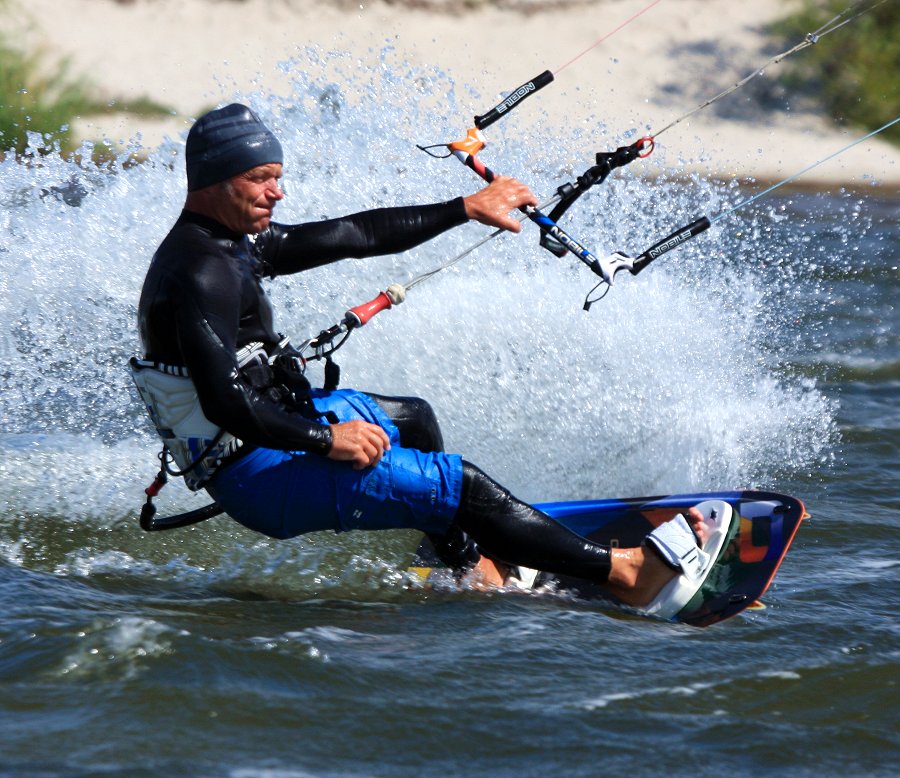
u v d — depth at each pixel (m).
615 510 15.50
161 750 10.07
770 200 59.47
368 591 14.48
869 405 24.58
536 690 11.48
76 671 11.28
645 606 13.93
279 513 13.09
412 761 10.12
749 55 79.12
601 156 14.48
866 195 62.78
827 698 11.48
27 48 74.38
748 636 13.09
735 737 10.69
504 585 14.78
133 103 69.88
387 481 13.05
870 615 13.81
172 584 14.38
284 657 11.80
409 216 14.13
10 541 15.28
